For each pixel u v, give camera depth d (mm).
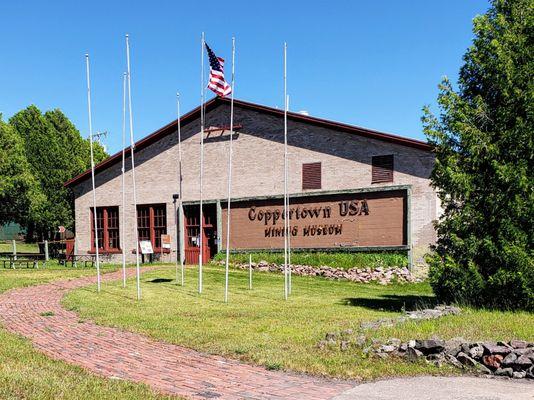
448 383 7105
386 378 7430
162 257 30188
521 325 9414
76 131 53406
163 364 8250
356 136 24406
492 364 7621
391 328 9609
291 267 24703
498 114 11875
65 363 7879
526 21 12078
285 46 17328
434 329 9359
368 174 24000
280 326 11039
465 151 12273
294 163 25984
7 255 37000
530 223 11180
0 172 39625
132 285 19500
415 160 22906
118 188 32031
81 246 33125
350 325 10734
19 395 5930
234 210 27609
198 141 29203
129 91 18047
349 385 7125
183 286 19250
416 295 17922
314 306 14352
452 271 11953
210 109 28719
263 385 7105
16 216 41875
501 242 11320
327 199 24953
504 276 11125
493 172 11766
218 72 18922
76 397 5988
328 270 23719
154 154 30781
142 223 31094
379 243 23484
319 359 8242
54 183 44938
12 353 8281
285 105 17703
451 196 12375
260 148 27109
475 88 12695
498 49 11922
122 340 10055
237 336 10109
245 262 26531
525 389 6828
